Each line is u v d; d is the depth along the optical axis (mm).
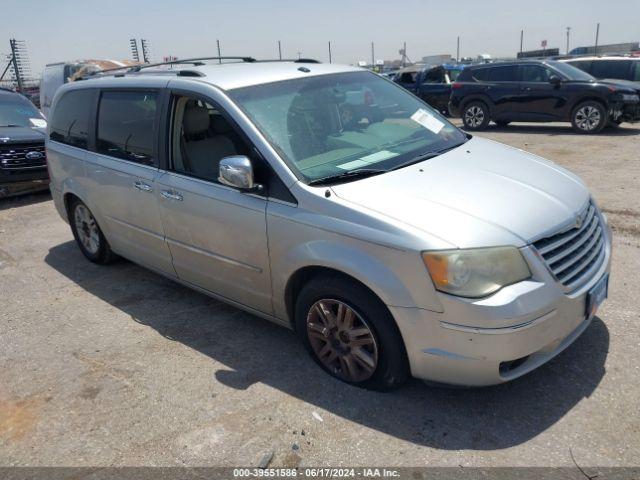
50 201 8508
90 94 4957
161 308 4520
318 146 3502
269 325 4109
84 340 4074
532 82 13211
